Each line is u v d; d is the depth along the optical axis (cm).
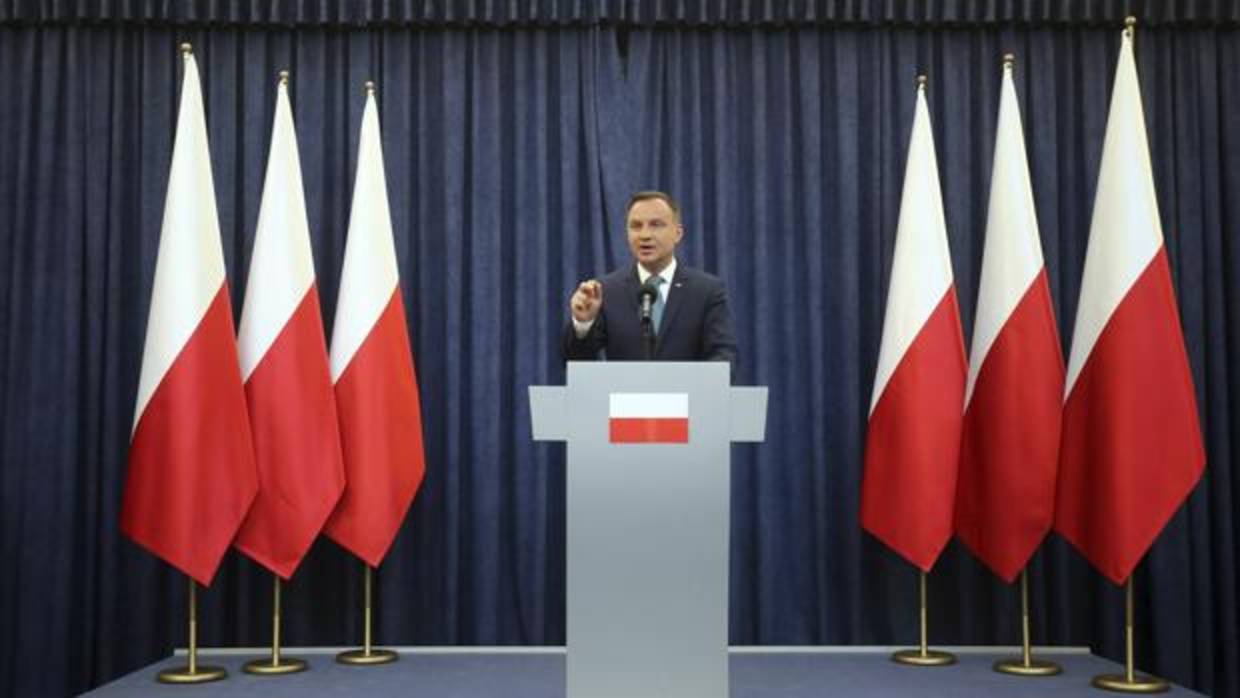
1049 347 432
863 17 487
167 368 420
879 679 413
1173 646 475
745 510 487
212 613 480
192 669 417
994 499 433
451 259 485
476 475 480
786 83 491
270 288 436
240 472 422
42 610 477
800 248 491
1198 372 482
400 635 480
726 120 490
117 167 485
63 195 487
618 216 486
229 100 489
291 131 446
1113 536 409
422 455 446
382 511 435
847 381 483
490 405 482
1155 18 487
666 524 291
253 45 489
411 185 490
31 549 477
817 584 480
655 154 489
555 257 491
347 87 491
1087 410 426
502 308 490
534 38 491
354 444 436
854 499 483
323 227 488
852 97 490
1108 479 412
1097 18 487
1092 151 489
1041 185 488
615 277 398
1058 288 487
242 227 488
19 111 486
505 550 487
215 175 487
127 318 486
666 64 493
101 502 482
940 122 492
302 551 426
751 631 484
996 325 437
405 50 490
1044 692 393
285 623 483
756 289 486
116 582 480
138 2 484
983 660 451
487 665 439
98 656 480
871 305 489
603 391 294
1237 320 484
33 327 480
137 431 422
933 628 485
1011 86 450
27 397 481
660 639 290
